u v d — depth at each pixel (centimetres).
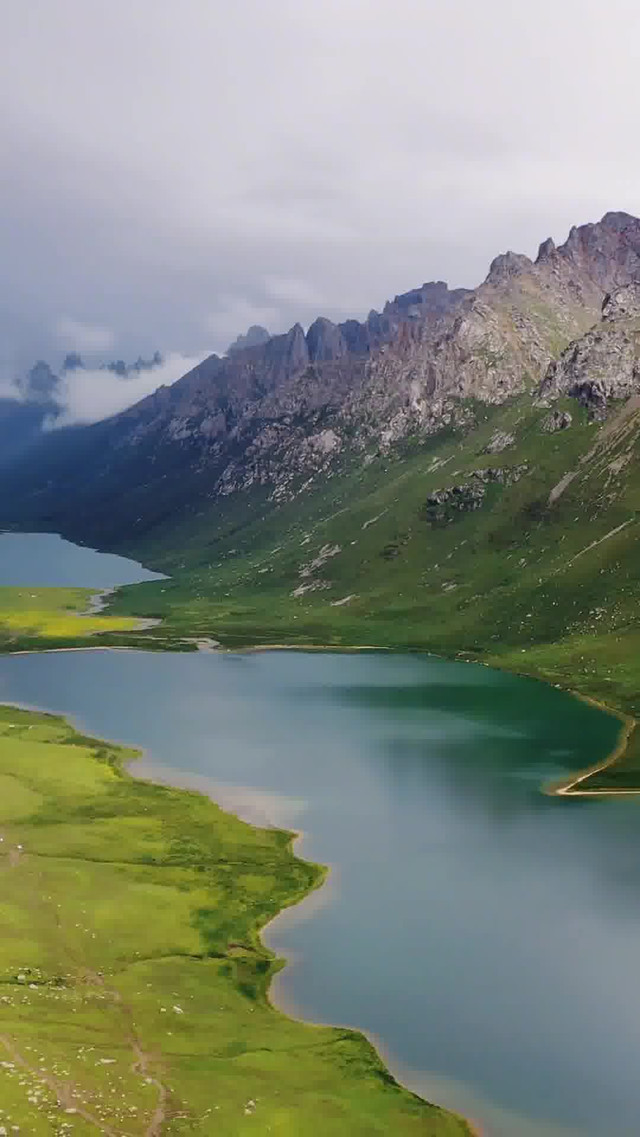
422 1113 7819
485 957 10719
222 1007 9544
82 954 10625
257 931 11419
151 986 9925
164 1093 7669
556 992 9950
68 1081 7531
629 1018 9462
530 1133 7731
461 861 13625
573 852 13950
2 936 10812
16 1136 6506
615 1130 7788
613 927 11481
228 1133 7231
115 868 13225
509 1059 8800
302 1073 8338
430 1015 9506
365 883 12862
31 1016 8838
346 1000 9794
